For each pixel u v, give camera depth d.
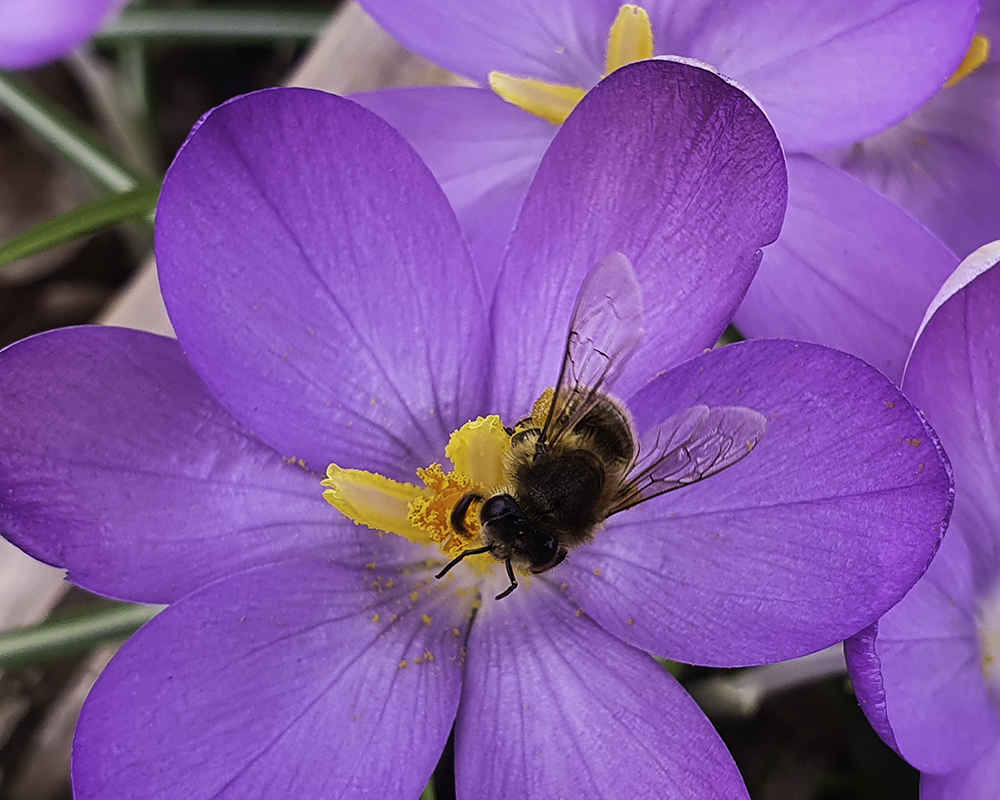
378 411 0.05
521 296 0.05
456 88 0.05
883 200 0.05
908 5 0.05
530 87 0.05
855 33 0.05
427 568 0.05
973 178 0.06
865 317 0.05
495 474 0.05
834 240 0.05
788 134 0.05
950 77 0.05
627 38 0.05
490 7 0.05
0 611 0.06
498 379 0.05
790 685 0.06
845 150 0.06
